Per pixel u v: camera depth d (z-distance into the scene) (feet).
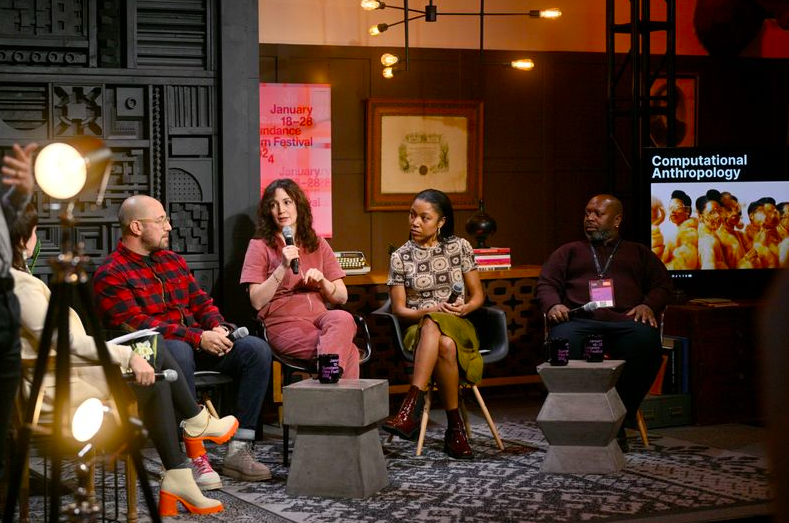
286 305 15.38
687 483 13.11
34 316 10.21
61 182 8.24
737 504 12.04
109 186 15.58
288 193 15.51
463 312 15.71
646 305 16.47
